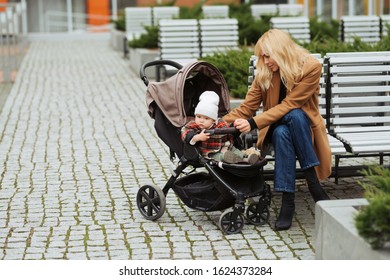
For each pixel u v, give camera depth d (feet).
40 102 69.82
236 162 32.86
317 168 34.17
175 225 34.45
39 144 52.11
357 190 39.42
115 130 56.54
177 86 33.50
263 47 33.91
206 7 100.12
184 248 31.45
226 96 35.19
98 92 75.25
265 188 33.81
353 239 25.53
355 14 116.06
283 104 33.63
